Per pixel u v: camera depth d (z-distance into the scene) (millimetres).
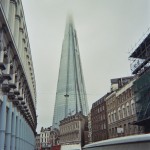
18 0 26781
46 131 156000
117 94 52188
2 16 17625
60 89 148500
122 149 4777
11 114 22250
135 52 39656
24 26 32281
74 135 100188
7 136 21578
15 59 24078
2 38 18750
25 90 33750
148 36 34062
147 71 34812
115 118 53562
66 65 151750
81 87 149375
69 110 136375
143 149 4145
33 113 55938
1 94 19359
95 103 74438
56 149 34312
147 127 35719
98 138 68500
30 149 47469
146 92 33344
